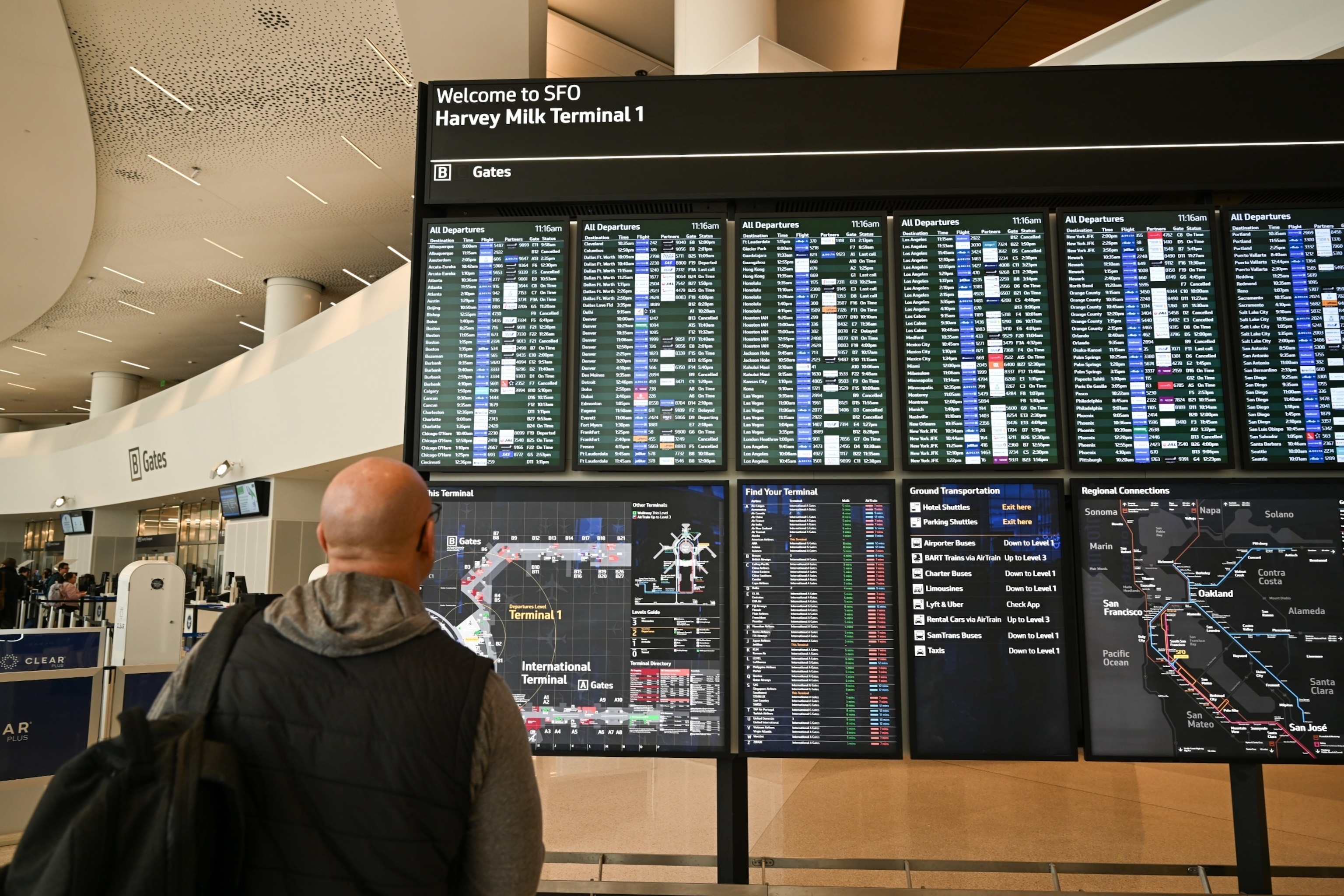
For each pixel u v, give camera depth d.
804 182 2.50
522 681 2.37
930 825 3.72
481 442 2.48
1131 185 2.46
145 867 0.84
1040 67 2.51
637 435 2.46
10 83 7.07
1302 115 2.47
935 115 2.51
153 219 10.16
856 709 2.32
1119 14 6.31
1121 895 2.20
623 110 2.56
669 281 2.52
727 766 2.34
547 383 2.49
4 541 20.88
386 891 0.95
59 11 6.24
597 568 2.40
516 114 2.58
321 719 0.99
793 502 2.40
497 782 1.07
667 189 2.52
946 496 2.38
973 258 2.49
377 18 6.45
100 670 4.16
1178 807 4.02
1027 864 2.64
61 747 3.98
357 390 7.81
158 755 0.90
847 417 2.45
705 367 2.48
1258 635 2.30
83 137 7.98
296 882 0.94
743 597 2.37
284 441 9.08
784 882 3.13
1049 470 2.42
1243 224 2.47
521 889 1.09
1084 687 2.29
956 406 2.43
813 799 4.18
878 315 2.48
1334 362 2.42
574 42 7.09
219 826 0.92
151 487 12.66
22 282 11.55
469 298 2.54
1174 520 2.35
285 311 12.38
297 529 10.21
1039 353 2.45
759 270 2.51
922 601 2.34
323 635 1.03
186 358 16.88
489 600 2.40
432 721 1.01
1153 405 2.41
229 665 1.03
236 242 11.02
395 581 1.13
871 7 6.27
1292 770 4.55
